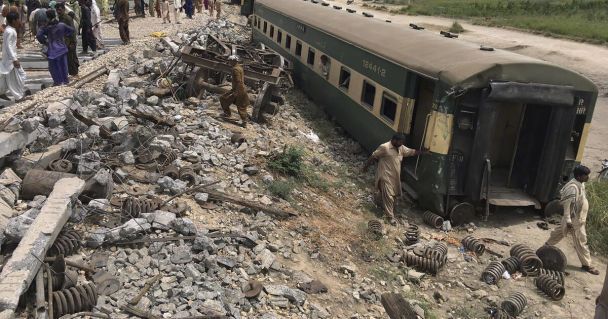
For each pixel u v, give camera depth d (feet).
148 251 22.29
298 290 22.45
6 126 29.01
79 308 17.84
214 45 57.72
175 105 42.45
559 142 32.99
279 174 35.35
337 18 52.75
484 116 31.32
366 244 29.50
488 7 156.76
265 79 45.93
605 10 137.28
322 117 53.06
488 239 31.91
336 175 39.34
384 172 32.73
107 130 31.42
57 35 43.55
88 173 26.68
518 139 35.09
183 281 20.62
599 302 18.34
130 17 100.22
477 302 25.90
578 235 29.27
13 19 40.73
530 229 33.88
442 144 31.94
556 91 31.50
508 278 28.25
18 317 16.87
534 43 105.40
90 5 60.80
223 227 26.04
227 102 42.37
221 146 36.60
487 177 32.37
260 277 23.24
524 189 35.50
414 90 35.50
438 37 39.37
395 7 175.63
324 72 52.01
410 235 30.58
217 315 18.84
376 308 23.61
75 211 22.65
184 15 106.93
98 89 43.83
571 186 29.01
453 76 31.04
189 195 28.27
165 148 31.48
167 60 51.90
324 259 26.84
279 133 44.24
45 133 29.91
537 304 26.14
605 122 62.90
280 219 29.17
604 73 83.05
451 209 33.24
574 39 109.19
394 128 37.17
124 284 20.07
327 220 31.30
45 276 18.22
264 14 78.69
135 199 25.12
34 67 53.93
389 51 38.88
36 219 19.75
